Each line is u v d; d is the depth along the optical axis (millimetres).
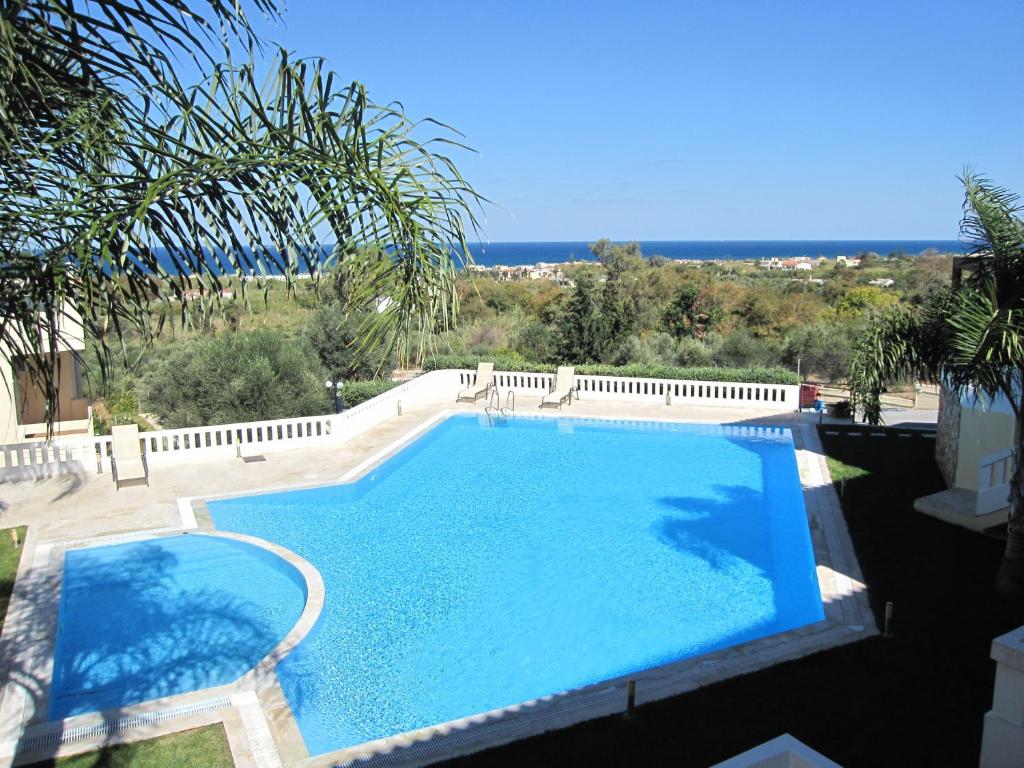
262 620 9266
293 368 21047
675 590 10172
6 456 13961
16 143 2760
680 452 17281
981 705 6520
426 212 2965
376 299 2971
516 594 10031
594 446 17875
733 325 34344
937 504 11953
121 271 2900
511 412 20594
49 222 2936
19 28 2510
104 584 10156
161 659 8273
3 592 9445
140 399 21188
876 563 9992
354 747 6355
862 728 6211
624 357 28641
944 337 8836
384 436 17859
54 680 7602
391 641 8773
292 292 3059
